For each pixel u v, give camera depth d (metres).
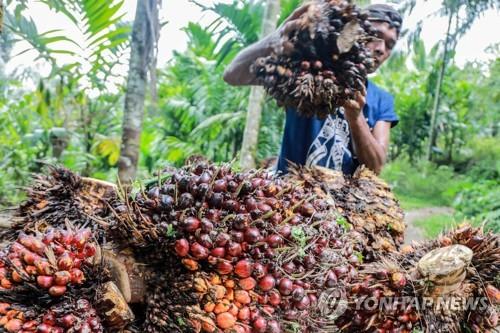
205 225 1.04
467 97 15.11
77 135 6.38
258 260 1.07
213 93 7.85
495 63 14.68
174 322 1.05
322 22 1.69
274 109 5.98
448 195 11.10
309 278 1.15
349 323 1.41
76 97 5.80
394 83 14.93
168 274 1.07
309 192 1.49
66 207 1.50
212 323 1.03
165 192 1.11
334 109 1.81
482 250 1.45
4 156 5.95
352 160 2.45
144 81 3.23
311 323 1.18
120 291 1.06
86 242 1.04
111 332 1.03
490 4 7.83
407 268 1.45
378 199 1.80
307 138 2.48
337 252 1.23
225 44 4.77
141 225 1.07
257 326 1.05
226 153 7.66
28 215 1.50
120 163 3.27
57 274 0.96
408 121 14.76
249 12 4.46
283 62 1.80
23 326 0.94
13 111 6.52
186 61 8.91
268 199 1.15
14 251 0.98
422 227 7.76
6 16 3.91
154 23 3.05
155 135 8.92
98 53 3.89
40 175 1.63
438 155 15.47
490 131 15.47
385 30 2.30
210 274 1.05
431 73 13.82
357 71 1.74
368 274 1.40
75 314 0.96
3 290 0.97
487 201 8.62
